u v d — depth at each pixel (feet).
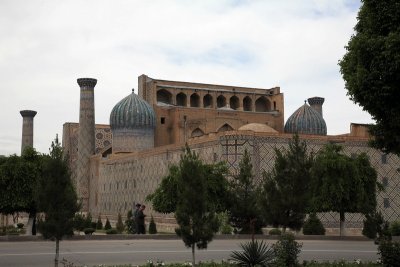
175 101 233.14
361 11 60.13
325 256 71.72
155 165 183.42
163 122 227.20
